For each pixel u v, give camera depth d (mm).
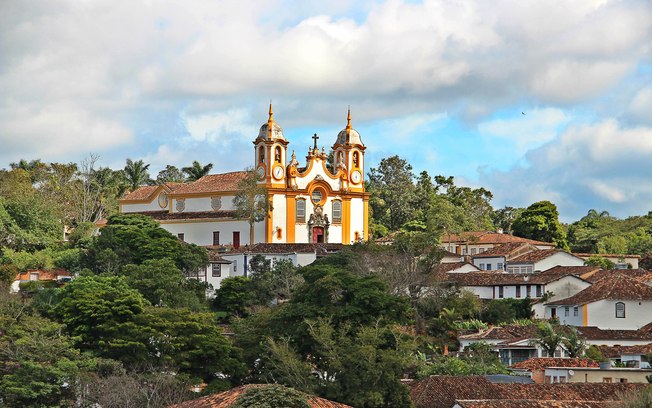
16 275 148875
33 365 95375
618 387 97875
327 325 99312
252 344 105812
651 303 148000
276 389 75562
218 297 146000
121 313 104812
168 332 103250
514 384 99125
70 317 106625
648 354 122438
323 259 151000
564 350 131375
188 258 150125
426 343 136125
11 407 94750
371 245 152375
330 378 96125
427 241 153000
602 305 148000
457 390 97438
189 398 96125
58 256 155625
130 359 102688
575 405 87500
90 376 96500
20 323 108625
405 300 107500
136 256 148500
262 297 145250
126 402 92000
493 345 132125
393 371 94438
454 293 150000
